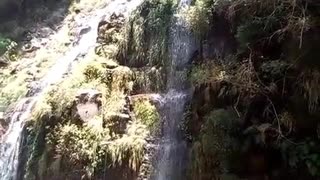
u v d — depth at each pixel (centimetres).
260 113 451
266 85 450
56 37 913
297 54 430
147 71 616
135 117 566
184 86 564
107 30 689
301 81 427
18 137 613
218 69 498
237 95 466
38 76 759
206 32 557
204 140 463
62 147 532
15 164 601
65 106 559
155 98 576
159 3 634
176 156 524
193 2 586
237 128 450
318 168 398
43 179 539
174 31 604
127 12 726
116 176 512
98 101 568
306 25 418
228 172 447
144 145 525
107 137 532
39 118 571
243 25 482
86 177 510
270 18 455
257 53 470
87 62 635
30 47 911
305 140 416
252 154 443
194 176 478
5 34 998
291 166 419
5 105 716
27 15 1065
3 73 833
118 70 612
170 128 550
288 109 436
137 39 642
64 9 1022
